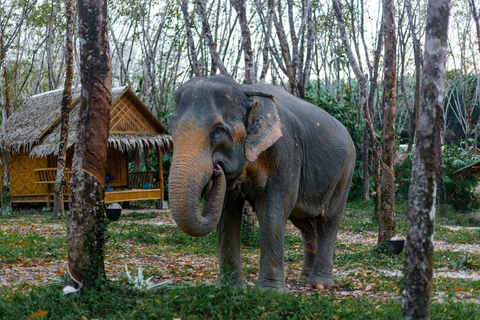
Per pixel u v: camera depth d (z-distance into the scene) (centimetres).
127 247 1241
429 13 537
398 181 2811
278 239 703
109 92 658
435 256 1230
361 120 2916
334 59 3534
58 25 2714
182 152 594
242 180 678
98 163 649
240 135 644
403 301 540
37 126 2141
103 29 653
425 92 536
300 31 2645
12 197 2333
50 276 870
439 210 2534
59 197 1897
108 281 665
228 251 727
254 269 984
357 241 1553
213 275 926
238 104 652
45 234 1473
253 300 620
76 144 652
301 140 761
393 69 1270
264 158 691
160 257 1124
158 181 2355
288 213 723
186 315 586
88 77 647
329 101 2884
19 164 2328
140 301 625
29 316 560
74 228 643
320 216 858
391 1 1255
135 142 2091
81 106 650
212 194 619
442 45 534
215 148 623
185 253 1199
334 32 3231
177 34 3014
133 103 2155
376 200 1920
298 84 2036
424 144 534
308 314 596
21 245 1202
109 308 601
